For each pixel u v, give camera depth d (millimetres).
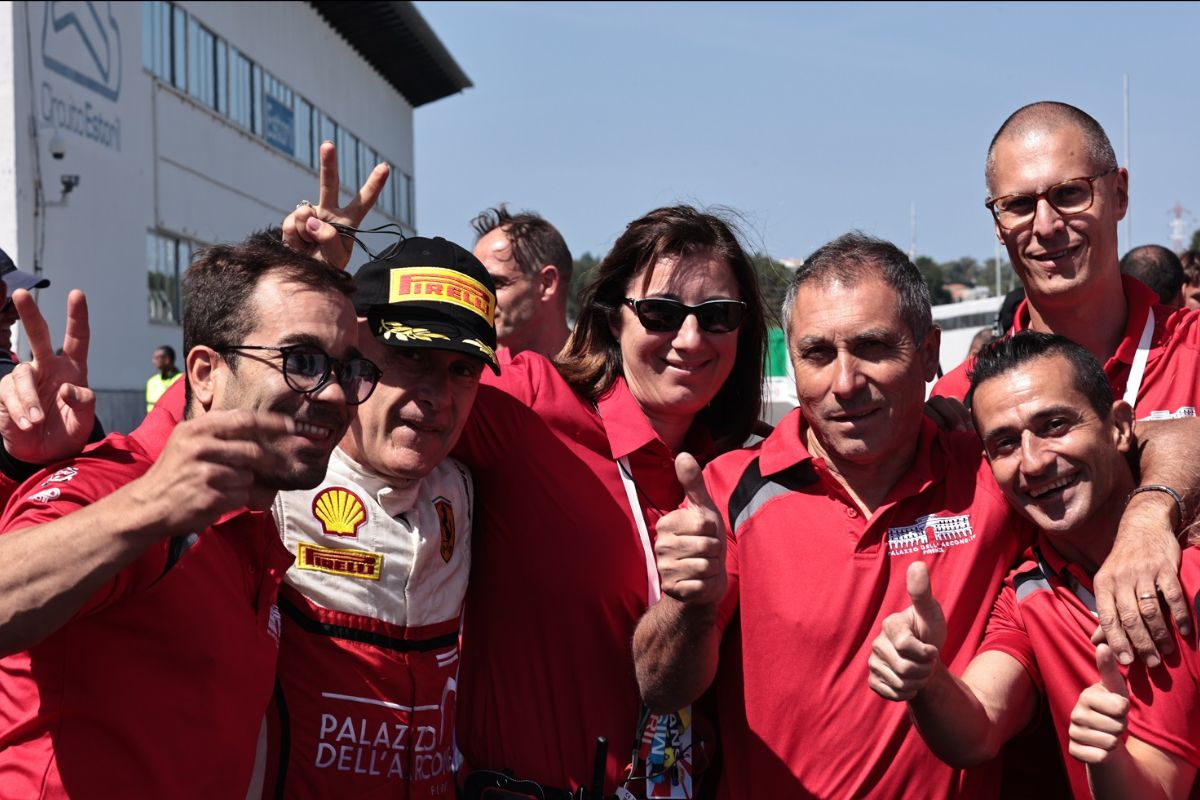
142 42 20312
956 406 3316
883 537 2986
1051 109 3662
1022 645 2896
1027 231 3633
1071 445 2691
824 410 2943
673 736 3094
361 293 2809
